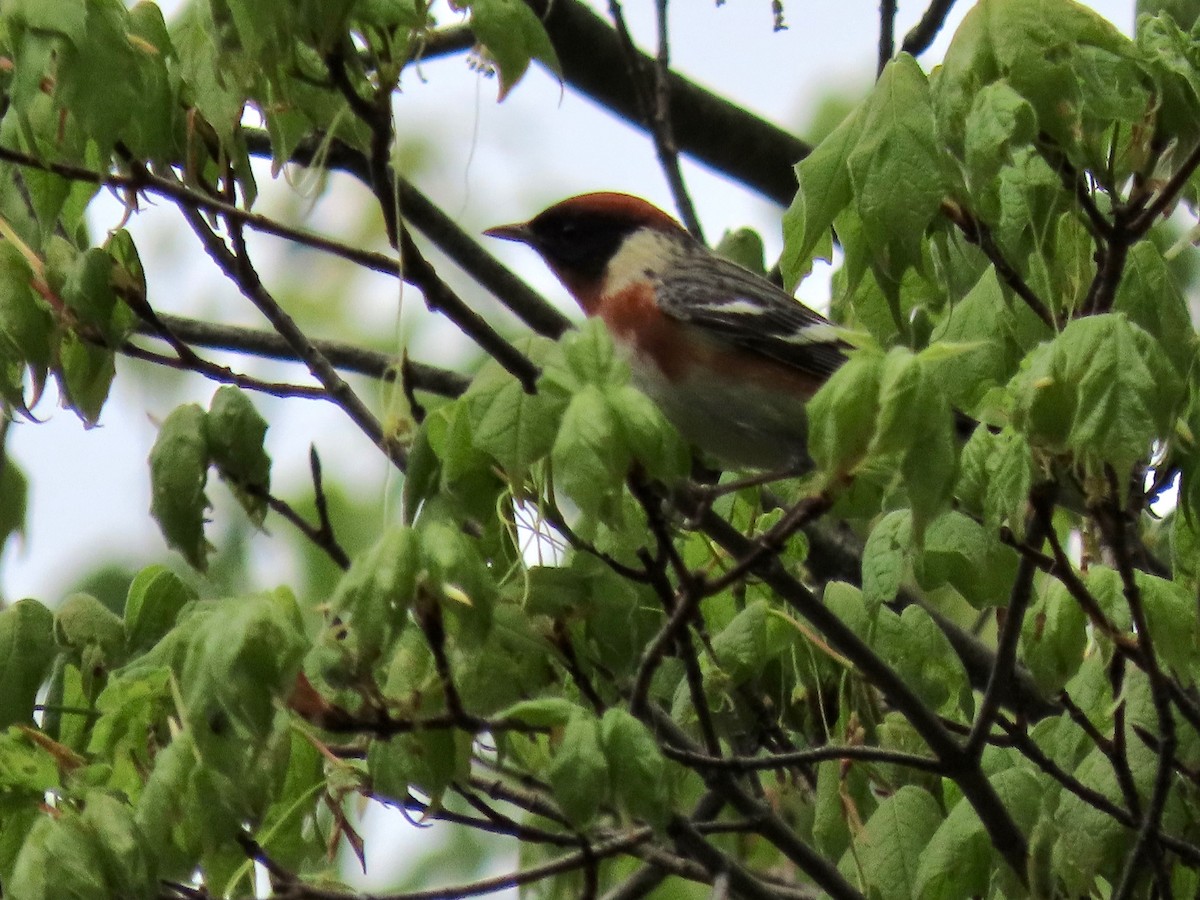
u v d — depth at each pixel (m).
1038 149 7.73
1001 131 7.25
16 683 8.08
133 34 7.61
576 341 6.49
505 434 6.77
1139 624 7.27
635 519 7.39
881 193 7.61
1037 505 7.25
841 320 11.83
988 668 11.68
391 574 6.30
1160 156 8.10
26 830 6.99
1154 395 6.56
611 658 7.81
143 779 7.15
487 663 7.57
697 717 8.91
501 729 6.71
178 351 8.42
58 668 8.38
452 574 6.39
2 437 9.23
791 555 9.81
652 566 7.57
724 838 11.10
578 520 8.30
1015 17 7.52
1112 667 8.34
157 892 6.50
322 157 7.40
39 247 8.73
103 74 7.25
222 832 6.45
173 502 8.36
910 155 7.60
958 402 9.00
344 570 8.59
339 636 6.91
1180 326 8.16
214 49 7.39
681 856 9.02
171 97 7.59
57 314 8.05
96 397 8.38
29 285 8.06
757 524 9.79
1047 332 8.84
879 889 8.41
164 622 8.34
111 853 6.37
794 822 10.74
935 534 8.45
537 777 8.10
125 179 7.61
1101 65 7.52
